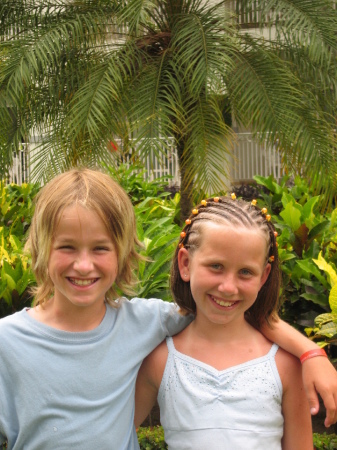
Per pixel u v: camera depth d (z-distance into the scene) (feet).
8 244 12.35
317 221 12.23
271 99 15.51
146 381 6.14
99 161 16.05
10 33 19.43
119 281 6.15
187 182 16.12
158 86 15.72
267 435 5.56
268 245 5.77
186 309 6.12
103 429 5.52
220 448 5.42
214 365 5.79
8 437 5.56
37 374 5.47
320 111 16.81
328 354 9.83
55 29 16.76
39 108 18.12
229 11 18.20
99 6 18.25
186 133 15.89
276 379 5.74
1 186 17.63
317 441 8.79
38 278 5.87
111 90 15.19
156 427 9.57
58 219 5.32
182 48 15.51
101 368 5.64
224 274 5.48
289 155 15.93
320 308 10.22
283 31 17.12
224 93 16.90
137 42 17.85
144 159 14.70
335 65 17.24
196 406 5.62
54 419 5.45
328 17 16.60
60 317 5.69
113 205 5.53
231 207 5.75
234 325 5.92
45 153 18.20
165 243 9.65
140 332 6.01
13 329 5.63
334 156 16.44
